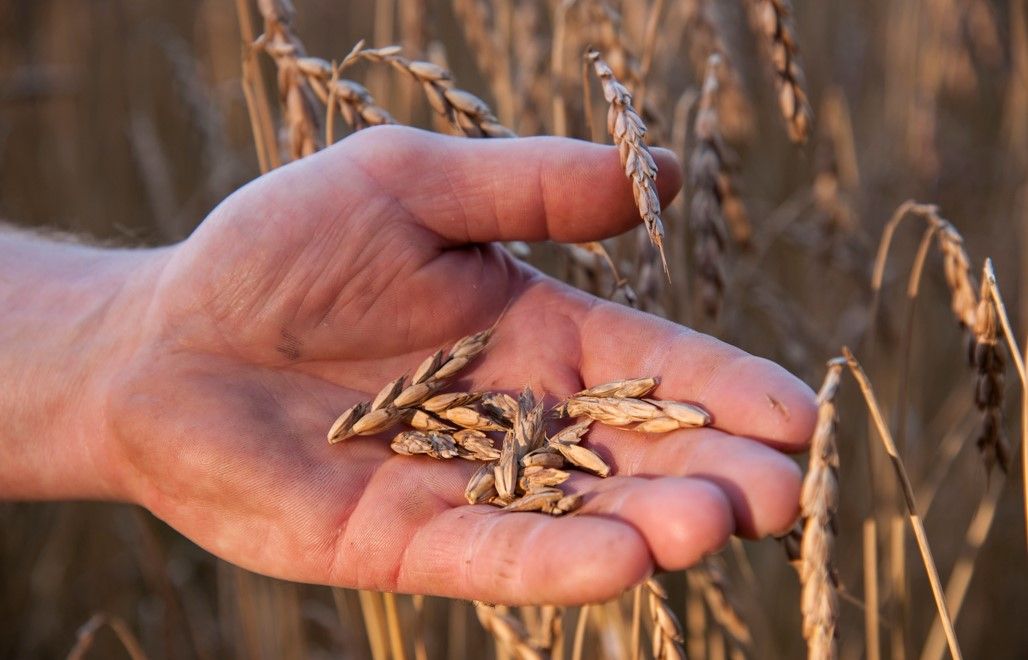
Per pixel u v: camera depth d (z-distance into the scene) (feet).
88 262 1.22
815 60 1.89
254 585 1.51
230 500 1.05
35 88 1.92
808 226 1.56
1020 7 1.66
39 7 2.16
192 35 2.32
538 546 0.91
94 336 1.14
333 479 1.03
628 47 1.20
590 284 1.19
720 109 1.43
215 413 1.06
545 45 1.43
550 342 1.09
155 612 1.65
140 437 1.07
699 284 1.21
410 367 1.11
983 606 1.66
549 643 1.16
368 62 2.14
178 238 1.65
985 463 1.10
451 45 1.91
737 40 1.61
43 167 2.06
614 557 0.88
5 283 1.20
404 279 1.09
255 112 1.21
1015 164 1.80
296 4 2.23
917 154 1.72
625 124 0.96
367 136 1.10
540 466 1.00
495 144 1.08
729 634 1.27
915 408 1.67
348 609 1.36
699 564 1.18
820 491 0.87
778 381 0.97
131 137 1.87
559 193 1.07
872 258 1.47
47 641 1.70
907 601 1.20
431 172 1.09
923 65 1.75
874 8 2.05
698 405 1.00
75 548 1.76
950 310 1.73
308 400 1.08
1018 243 1.78
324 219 1.09
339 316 1.09
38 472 1.14
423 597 1.17
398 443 1.04
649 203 0.95
